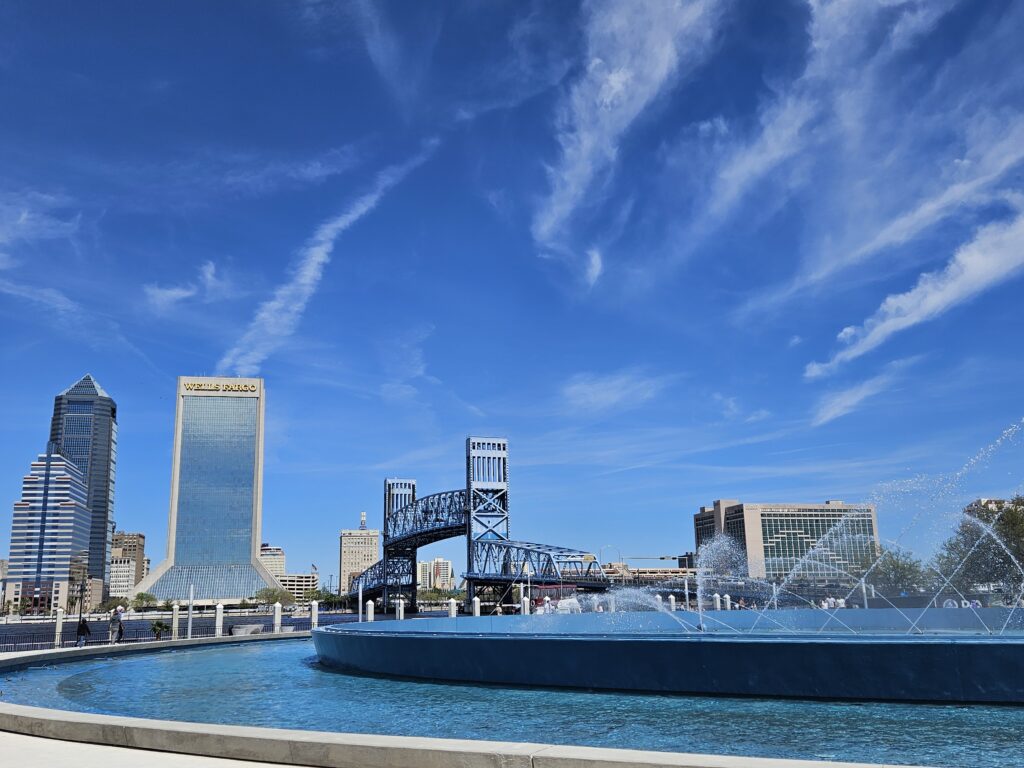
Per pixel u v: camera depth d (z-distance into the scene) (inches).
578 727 708.0
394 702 883.4
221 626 2175.2
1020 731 657.6
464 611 5905.5
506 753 416.5
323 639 1343.5
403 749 434.0
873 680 792.9
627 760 390.6
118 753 493.0
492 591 6161.4
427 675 1067.3
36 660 1417.3
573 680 935.0
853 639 804.0
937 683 772.6
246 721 780.6
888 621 1726.1
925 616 1684.3
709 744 629.9
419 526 6978.4
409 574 7539.4
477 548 6200.8
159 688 1067.3
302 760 454.6
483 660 1007.0
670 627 1961.1
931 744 617.9
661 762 384.5
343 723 756.6
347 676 1173.1
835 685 806.5
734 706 796.0
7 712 579.2
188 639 1923.0
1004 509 2541.8
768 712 759.1
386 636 1136.8
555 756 406.3
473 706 836.0
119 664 1460.4
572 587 5556.1
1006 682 754.8
